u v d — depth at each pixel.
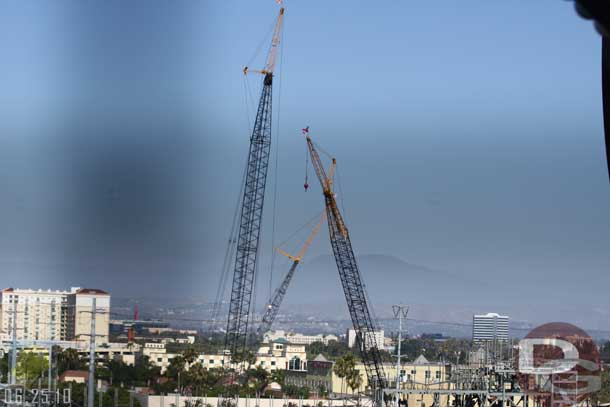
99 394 194.88
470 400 151.62
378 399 146.00
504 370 139.75
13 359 139.38
